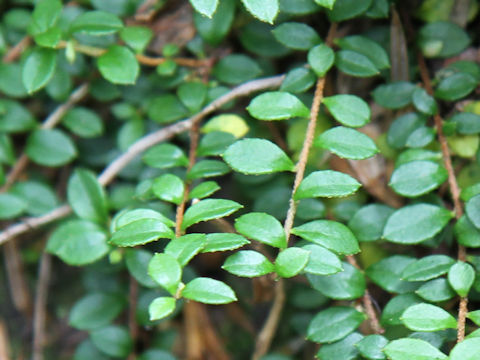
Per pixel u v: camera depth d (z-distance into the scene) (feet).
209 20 0.94
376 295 0.91
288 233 0.79
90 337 0.98
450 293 0.80
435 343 0.78
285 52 0.96
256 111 0.83
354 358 0.81
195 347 1.06
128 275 1.02
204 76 0.96
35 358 1.05
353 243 0.79
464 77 0.89
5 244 1.08
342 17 0.89
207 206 0.79
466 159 0.91
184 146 0.99
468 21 0.94
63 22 0.98
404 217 0.84
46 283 1.07
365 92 0.95
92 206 0.92
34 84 0.88
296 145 0.95
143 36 0.94
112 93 1.00
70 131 1.04
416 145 0.88
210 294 0.75
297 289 0.99
